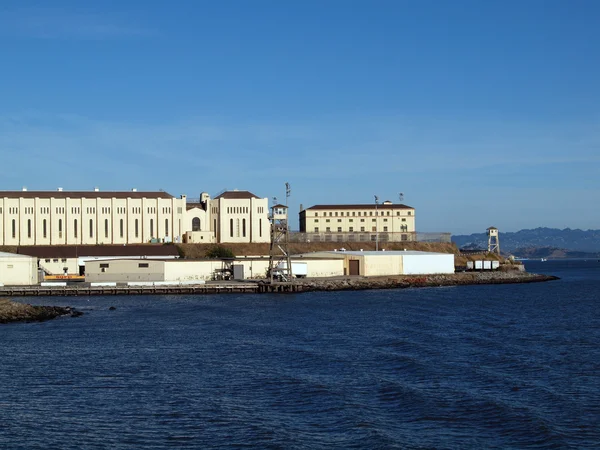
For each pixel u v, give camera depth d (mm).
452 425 49969
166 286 158375
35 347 81312
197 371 67312
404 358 72250
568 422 50562
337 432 48469
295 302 136250
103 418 52094
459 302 137625
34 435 48406
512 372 65688
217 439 47438
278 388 60094
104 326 99938
